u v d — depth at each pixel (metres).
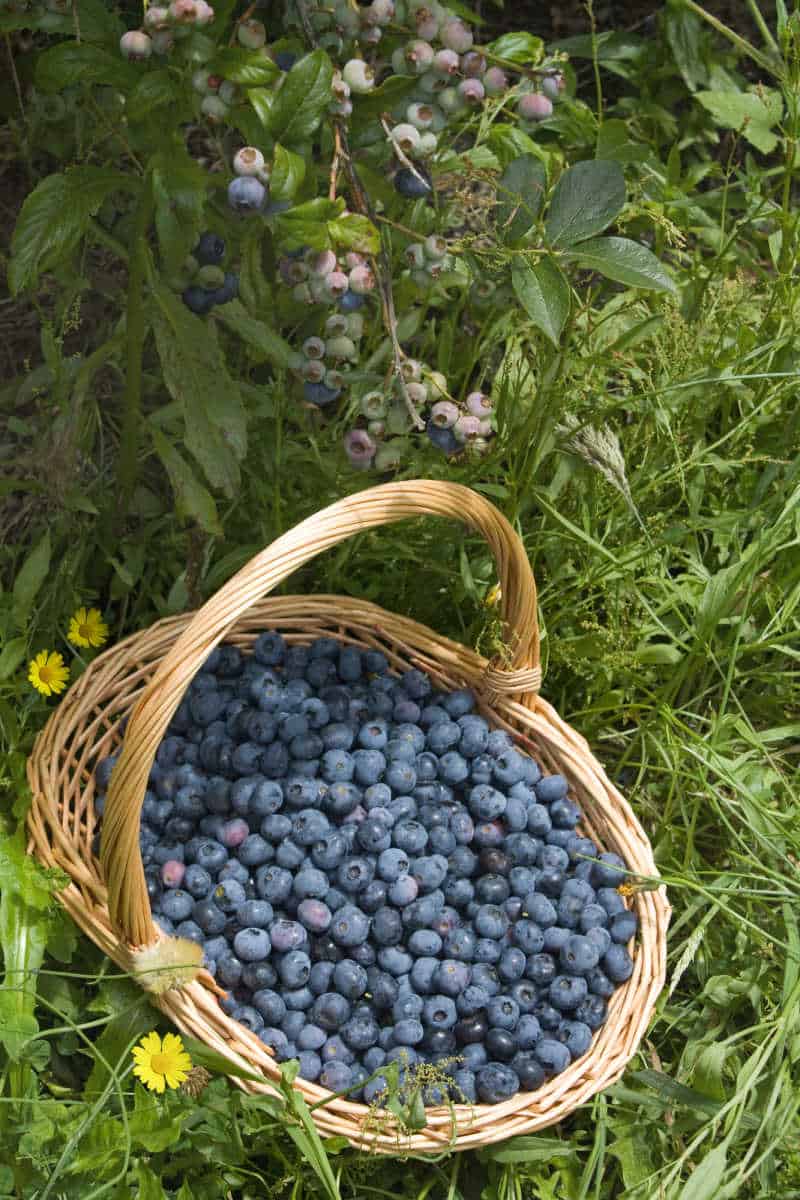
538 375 1.23
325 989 1.10
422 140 1.07
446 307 1.36
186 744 1.16
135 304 1.13
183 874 1.12
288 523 1.26
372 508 1.08
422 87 1.07
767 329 1.31
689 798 1.24
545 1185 1.11
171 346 1.12
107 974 1.13
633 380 1.31
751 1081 1.11
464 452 1.19
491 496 1.28
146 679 1.19
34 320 1.32
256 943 1.09
